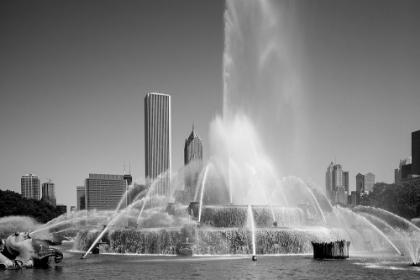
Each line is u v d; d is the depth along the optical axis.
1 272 36.62
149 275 33.38
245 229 50.50
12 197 140.12
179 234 50.59
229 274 33.31
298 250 50.69
